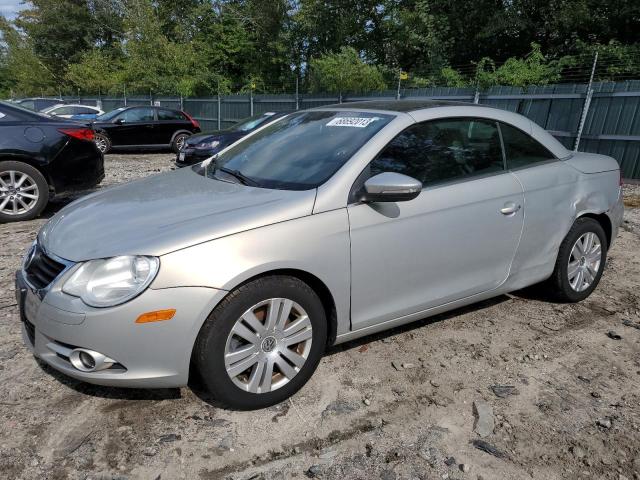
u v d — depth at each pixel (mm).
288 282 2691
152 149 16922
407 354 3369
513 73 14195
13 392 2875
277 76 28516
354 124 3352
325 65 18422
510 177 3561
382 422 2701
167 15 31469
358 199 2912
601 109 10383
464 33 20391
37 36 41125
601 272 4277
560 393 2996
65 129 6609
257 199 2855
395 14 21969
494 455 2482
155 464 2371
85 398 2838
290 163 3232
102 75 32906
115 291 2426
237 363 2631
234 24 28938
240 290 2564
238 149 3836
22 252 5289
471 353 3408
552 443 2578
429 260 3191
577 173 3963
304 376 2867
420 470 2373
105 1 40500
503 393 2969
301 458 2434
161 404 2801
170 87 25812
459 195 3266
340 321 2955
